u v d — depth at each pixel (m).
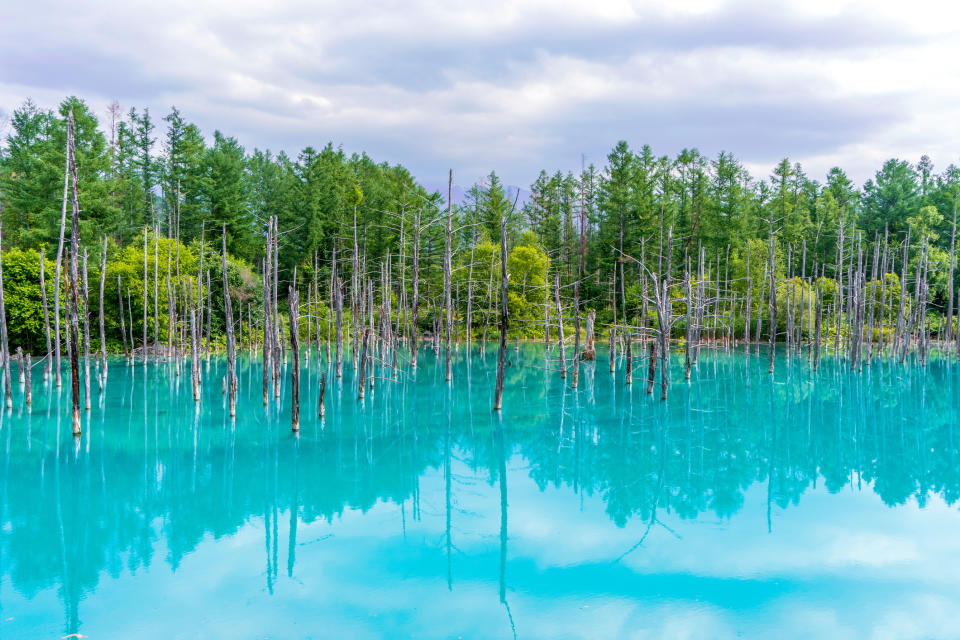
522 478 19.56
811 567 12.55
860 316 44.28
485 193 76.00
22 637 9.69
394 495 17.84
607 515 16.03
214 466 20.31
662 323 32.50
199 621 10.30
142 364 44.06
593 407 31.22
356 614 10.59
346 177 77.44
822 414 29.61
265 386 28.25
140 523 15.26
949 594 11.30
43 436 23.27
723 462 21.33
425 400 33.16
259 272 68.19
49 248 46.69
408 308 63.25
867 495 17.55
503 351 29.20
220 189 67.38
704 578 12.07
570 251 81.06
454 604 10.98
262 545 13.89
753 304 66.06
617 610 10.75
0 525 14.97
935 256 62.91
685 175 77.06
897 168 81.88
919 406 31.66
